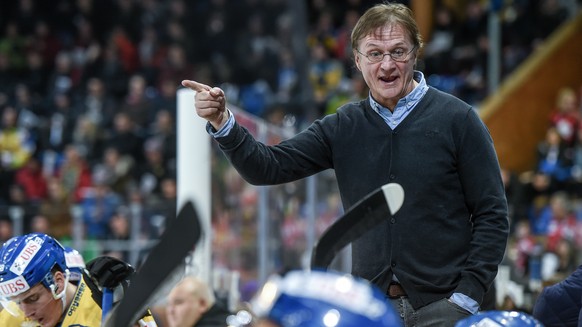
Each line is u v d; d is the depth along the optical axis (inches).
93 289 356.8
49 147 1360.7
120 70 1482.5
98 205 965.2
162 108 1359.5
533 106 1254.9
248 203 660.1
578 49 1262.3
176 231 234.8
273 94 1429.6
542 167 1105.4
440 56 1389.0
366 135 341.4
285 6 1509.6
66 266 353.4
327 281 181.5
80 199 1194.0
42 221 906.7
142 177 1213.7
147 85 1456.7
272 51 1461.6
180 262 235.1
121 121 1309.1
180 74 1453.0
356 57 345.7
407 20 339.0
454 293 326.3
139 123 1349.7
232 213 617.3
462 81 1365.7
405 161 335.3
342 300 177.8
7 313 374.3
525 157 1251.8
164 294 250.2
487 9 1417.3
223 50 1504.7
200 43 1510.8
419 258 332.5
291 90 1362.0
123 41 1493.6
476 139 335.0
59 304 353.4
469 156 334.3
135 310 241.4
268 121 1295.5
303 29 1454.2
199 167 520.1
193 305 458.9
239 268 641.6
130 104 1364.4
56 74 1515.7
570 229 934.4
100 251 871.7
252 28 1497.3
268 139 669.3
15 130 1400.1
